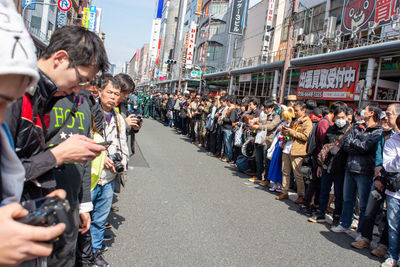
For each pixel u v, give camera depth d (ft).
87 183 7.30
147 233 12.92
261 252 12.29
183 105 48.75
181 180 22.16
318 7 53.21
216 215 15.83
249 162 26.68
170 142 40.50
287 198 20.59
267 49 70.54
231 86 70.33
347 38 42.09
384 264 11.96
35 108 4.34
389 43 27.96
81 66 4.77
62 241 3.61
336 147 15.72
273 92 49.49
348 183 15.07
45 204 2.89
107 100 10.35
